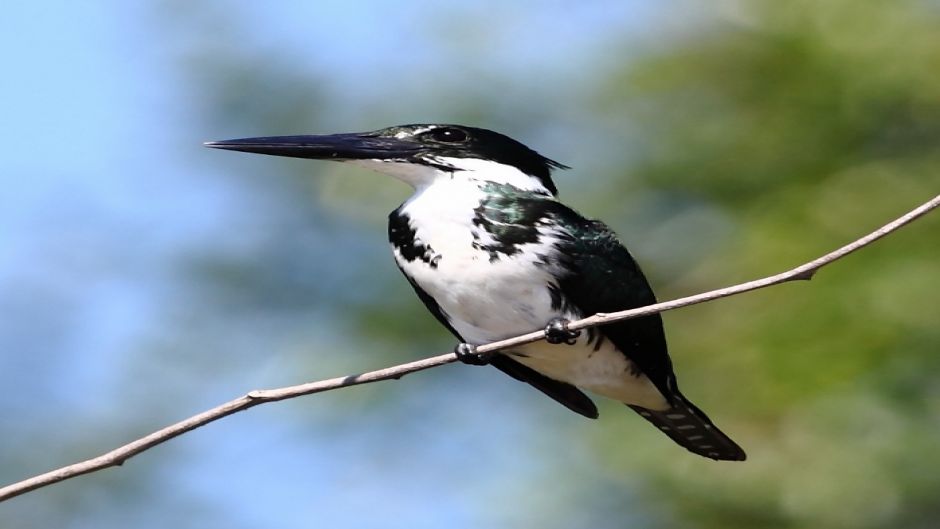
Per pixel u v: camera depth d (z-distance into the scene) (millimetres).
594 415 9156
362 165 8969
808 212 12078
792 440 10938
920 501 10555
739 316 11906
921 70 12250
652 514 11320
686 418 9109
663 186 13164
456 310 8586
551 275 8383
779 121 12898
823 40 12664
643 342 8664
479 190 8672
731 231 12680
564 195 13516
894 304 11078
